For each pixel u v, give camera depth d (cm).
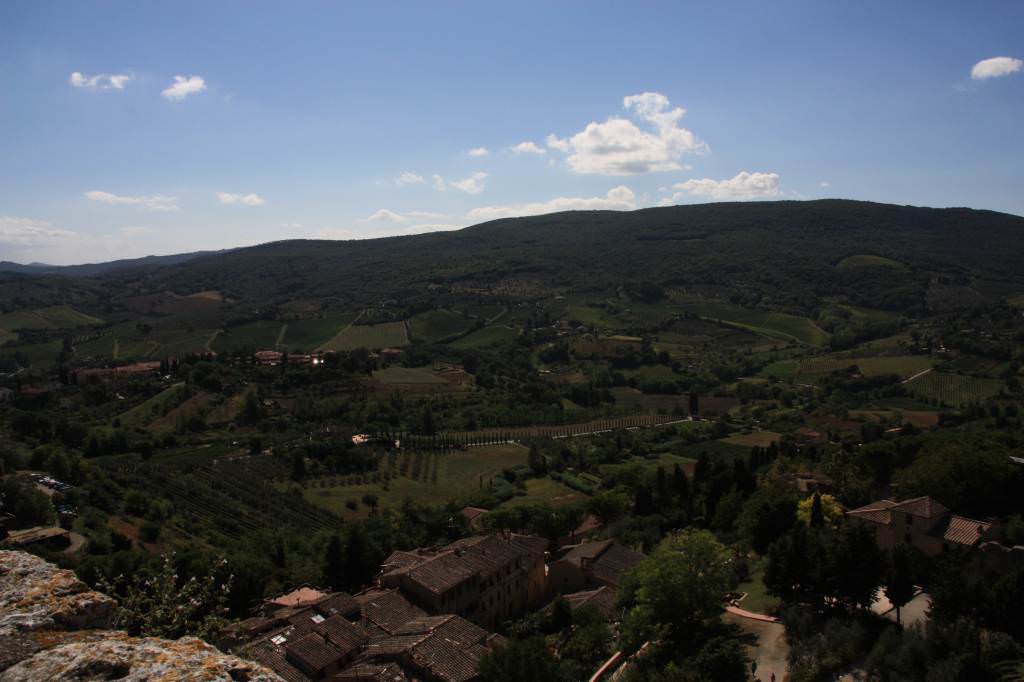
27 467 15938
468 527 13425
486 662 5900
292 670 6475
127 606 2475
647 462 18425
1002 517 7869
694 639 6119
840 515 8331
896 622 5966
